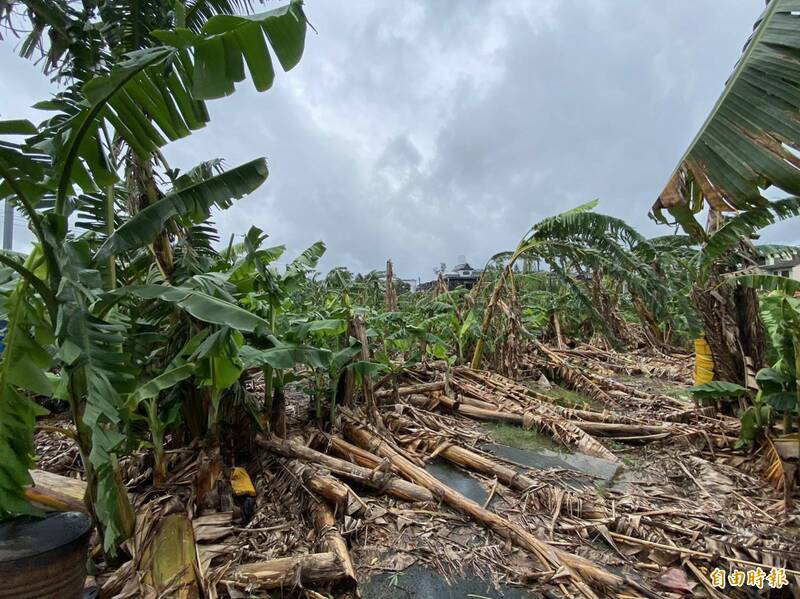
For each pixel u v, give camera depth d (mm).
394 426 4535
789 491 3184
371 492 3270
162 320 3398
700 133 1877
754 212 3732
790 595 2230
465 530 2826
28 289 2051
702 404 5094
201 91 1976
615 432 4730
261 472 3328
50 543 1698
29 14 2564
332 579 2197
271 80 2068
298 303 7191
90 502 2156
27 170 1861
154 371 2980
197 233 4121
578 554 2604
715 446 4219
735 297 4672
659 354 10164
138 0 3051
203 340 2686
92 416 1638
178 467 3096
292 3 1961
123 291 2178
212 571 2217
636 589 2256
